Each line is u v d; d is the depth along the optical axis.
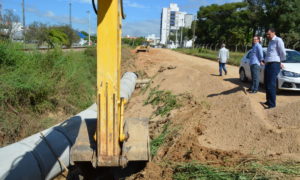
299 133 5.60
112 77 4.08
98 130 4.21
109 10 3.96
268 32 7.49
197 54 41.38
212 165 5.18
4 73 8.70
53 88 10.20
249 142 6.06
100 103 4.14
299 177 4.32
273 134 5.95
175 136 7.10
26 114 8.74
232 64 23.55
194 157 5.61
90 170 5.54
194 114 8.41
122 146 4.45
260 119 6.68
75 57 13.86
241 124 6.79
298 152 5.21
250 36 56.81
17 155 5.50
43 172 5.71
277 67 7.41
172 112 9.20
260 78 11.02
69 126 7.23
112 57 4.04
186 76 13.81
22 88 8.72
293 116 6.39
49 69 10.88
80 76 12.45
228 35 63.53
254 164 4.90
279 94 10.14
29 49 11.16
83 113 8.58
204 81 11.95
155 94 12.45
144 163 5.48
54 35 27.92
